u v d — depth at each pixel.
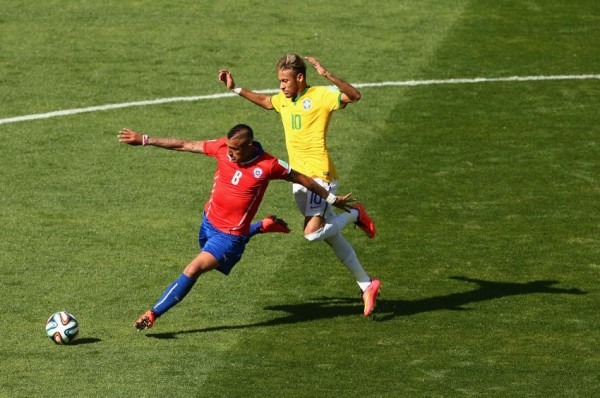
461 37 68.25
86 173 50.44
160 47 66.19
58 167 51.06
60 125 55.97
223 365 33.41
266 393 31.53
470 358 34.06
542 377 32.66
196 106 58.62
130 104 58.72
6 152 52.66
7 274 40.31
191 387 31.89
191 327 36.28
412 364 33.56
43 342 35.00
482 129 55.75
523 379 32.50
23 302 38.03
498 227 45.06
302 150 37.00
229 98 59.72
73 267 41.03
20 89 60.38
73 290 39.06
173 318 37.00
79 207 46.81
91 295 38.69
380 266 41.62
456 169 51.00
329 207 37.22
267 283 40.00
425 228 45.00
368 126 56.09
